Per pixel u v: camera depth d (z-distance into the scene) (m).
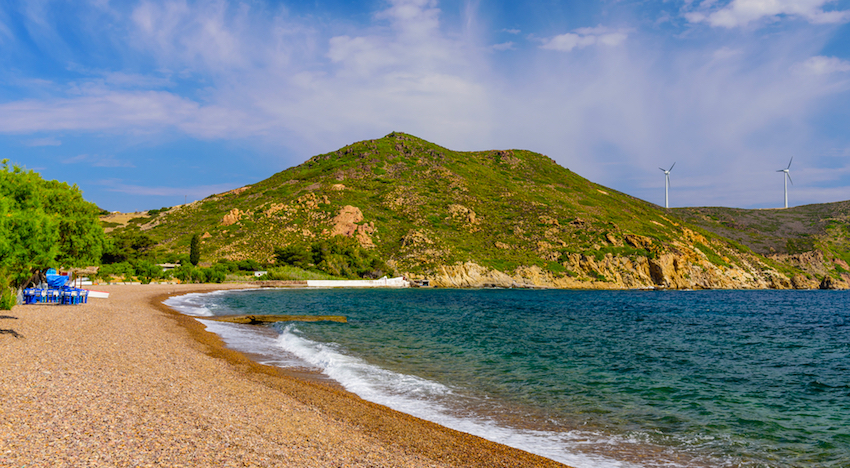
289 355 20.34
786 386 17.88
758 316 51.28
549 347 26.23
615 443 10.88
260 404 10.94
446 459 8.59
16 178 28.05
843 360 24.03
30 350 13.82
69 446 6.67
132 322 24.62
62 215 40.47
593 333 33.66
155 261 98.62
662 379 18.53
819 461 10.19
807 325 42.19
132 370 12.84
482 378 17.50
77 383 10.48
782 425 12.80
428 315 45.19
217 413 9.55
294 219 147.62
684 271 131.88
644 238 137.38
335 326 33.09
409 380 16.53
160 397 10.27
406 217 154.62
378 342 25.94
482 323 38.59
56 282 31.97
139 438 7.37
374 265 123.81
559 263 130.88
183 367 14.48
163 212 181.25
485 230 149.62
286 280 104.94
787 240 187.00
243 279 101.00
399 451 8.68
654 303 71.19
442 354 22.75
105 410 8.66
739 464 9.92
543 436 11.14
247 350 20.91
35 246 20.34
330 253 122.38
